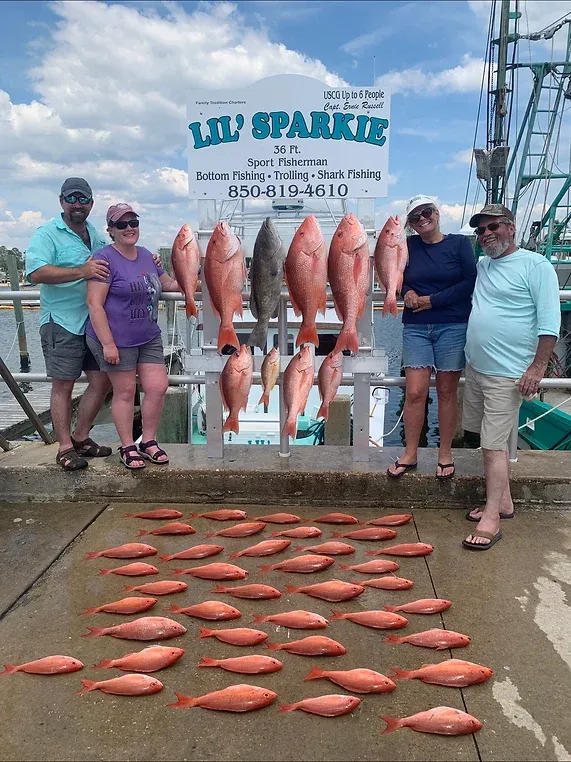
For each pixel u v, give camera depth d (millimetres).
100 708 2320
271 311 3986
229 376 4039
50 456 4512
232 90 4062
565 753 2086
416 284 3840
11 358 21781
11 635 2764
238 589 3098
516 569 3277
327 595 3041
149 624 2764
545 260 3332
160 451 4348
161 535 3734
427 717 2195
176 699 2373
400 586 3105
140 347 4191
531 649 2625
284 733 2191
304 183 4160
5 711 2303
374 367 4141
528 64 18266
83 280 4012
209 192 4211
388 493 4137
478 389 3703
